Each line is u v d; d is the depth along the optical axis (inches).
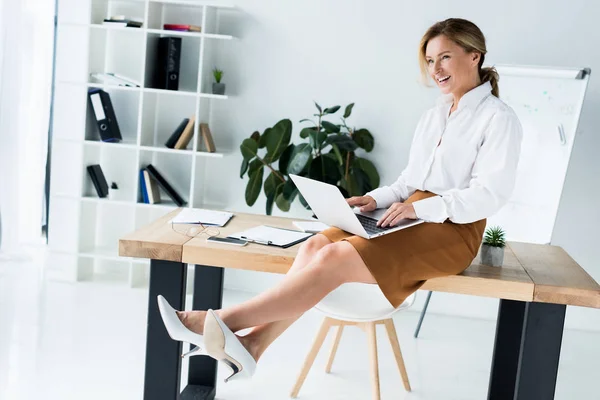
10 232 191.9
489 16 171.9
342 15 176.2
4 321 147.8
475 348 157.2
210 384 122.3
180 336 87.8
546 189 158.6
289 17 177.9
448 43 99.7
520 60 171.8
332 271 90.9
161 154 185.0
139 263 180.7
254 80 181.0
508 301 113.5
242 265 97.0
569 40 169.6
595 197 172.2
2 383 119.1
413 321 173.5
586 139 171.2
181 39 175.9
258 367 135.6
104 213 188.9
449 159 101.0
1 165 188.2
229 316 87.9
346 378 133.3
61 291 171.5
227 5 169.9
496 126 97.5
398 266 92.9
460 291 95.7
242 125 182.7
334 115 179.5
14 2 183.2
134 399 117.5
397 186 110.2
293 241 104.0
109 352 136.9
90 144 176.4
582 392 136.7
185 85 182.2
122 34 182.5
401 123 177.3
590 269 173.8
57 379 122.8
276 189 171.3
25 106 193.3
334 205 94.0
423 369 141.6
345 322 120.1
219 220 114.0
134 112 184.7
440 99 105.8
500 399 115.3
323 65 178.2
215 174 184.7
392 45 175.5
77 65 180.7
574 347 163.2
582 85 156.1
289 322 94.2
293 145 168.1
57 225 182.5
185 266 101.5
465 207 95.6
